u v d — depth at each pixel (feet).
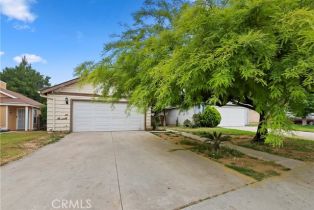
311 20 11.85
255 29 13.34
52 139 34.99
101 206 10.89
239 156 22.88
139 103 20.97
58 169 17.52
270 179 15.57
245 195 12.55
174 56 14.75
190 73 13.14
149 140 35.06
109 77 26.45
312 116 73.77
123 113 52.31
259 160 21.35
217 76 12.14
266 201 11.77
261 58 12.80
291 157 22.97
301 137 39.47
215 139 25.48
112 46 25.64
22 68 135.85
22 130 56.70
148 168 17.98
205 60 12.80
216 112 64.44
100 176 15.70
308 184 14.61
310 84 12.48
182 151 25.54
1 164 18.94
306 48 12.13
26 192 12.61
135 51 22.81
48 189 13.08
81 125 48.83
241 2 13.57
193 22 14.44
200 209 10.71
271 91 12.87
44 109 64.59
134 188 13.34
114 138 37.45
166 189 13.25
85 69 26.94
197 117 64.23
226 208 10.87
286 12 13.08
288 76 11.84
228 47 12.44
